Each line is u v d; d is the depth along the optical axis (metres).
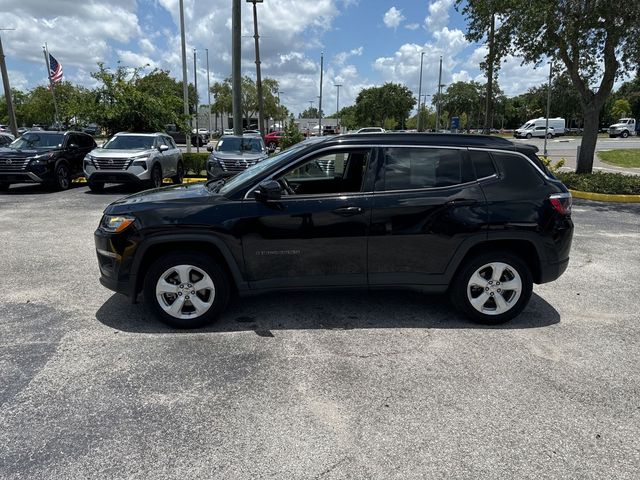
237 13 16.31
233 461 2.62
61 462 2.60
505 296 4.46
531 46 13.30
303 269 4.27
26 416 3.00
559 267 4.43
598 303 5.03
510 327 4.41
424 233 4.24
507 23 13.35
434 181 4.30
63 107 20.70
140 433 2.85
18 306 4.81
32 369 3.57
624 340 4.16
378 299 5.09
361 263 4.28
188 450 2.71
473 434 2.86
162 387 3.35
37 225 8.69
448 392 3.31
